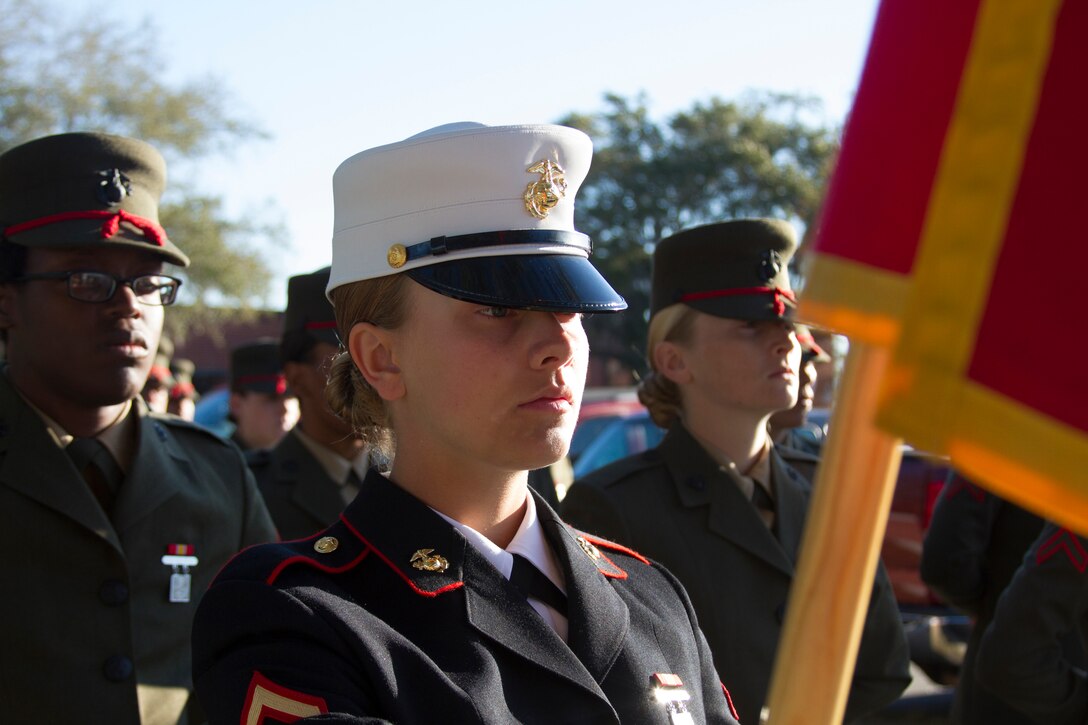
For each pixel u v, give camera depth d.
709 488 3.11
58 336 2.67
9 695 2.54
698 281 3.19
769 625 2.99
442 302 1.74
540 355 1.70
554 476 3.74
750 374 3.13
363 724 1.43
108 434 2.85
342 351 1.98
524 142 1.81
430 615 1.68
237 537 3.05
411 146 1.80
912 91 1.12
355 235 1.84
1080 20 1.07
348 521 1.81
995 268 1.07
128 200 2.75
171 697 2.75
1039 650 3.06
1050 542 3.07
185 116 25.97
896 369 1.07
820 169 25.92
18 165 2.70
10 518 2.61
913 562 6.70
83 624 2.63
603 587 1.81
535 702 1.63
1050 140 1.07
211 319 27.50
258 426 6.17
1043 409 1.05
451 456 1.77
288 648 1.58
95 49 25.45
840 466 1.14
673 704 1.75
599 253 25.61
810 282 1.15
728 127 26.69
